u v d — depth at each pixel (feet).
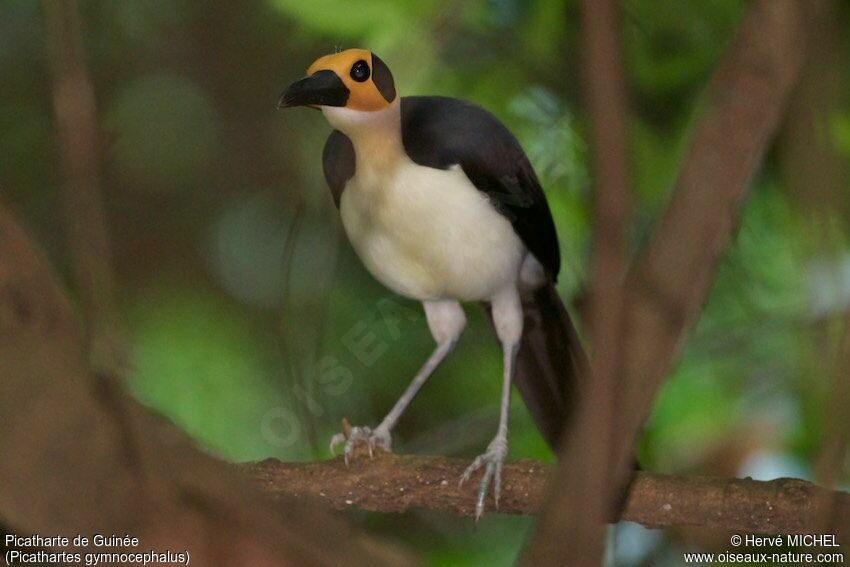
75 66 12.67
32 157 45.96
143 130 48.21
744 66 11.80
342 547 11.64
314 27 39.04
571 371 37.52
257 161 46.85
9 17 47.09
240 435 39.88
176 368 41.55
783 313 40.16
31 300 11.50
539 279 37.40
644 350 11.28
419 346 44.55
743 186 11.75
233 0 46.91
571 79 39.63
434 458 29.58
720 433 42.75
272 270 44.39
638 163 37.55
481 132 33.71
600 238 10.97
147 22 47.42
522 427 44.70
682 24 38.88
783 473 42.24
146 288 45.21
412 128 33.68
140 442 11.37
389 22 38.65
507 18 39.78
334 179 34.65
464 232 33.88
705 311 42.14
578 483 10.99
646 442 41.01
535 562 10.94
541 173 39.88
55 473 11.12
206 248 46.44
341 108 32.04
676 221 11.68
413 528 44.11
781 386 42.19
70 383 11.37
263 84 47.09
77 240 12.61
